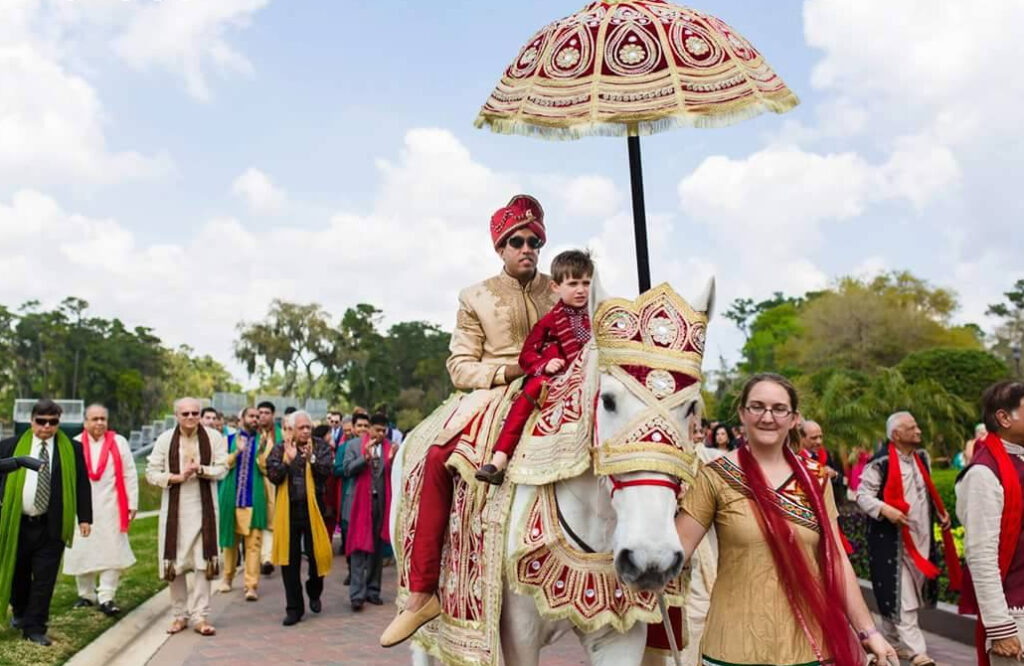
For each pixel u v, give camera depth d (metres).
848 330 53.81
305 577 11.91
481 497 3.50
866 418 19.20
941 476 15.87
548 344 3.73
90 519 7.95
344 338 84.44
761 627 3.13
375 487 9.59
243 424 10.83
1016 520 4.02
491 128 3.91
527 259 4.21
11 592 7.59
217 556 8.24
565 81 3.66
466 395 4.14
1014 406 4.10
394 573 12.26
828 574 3.15
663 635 3.62
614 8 3.76
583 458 3.13
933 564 7.51
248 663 7.04
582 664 7.02
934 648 7.47
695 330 2.97
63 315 93.06
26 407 36.44
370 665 7.02
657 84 3.56
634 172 3.87
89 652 7.03
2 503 7.31
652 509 2.73
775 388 3.21
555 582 3.21
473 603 3.41
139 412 99.50
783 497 3.21
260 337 80.12
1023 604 4.01
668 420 2.82
